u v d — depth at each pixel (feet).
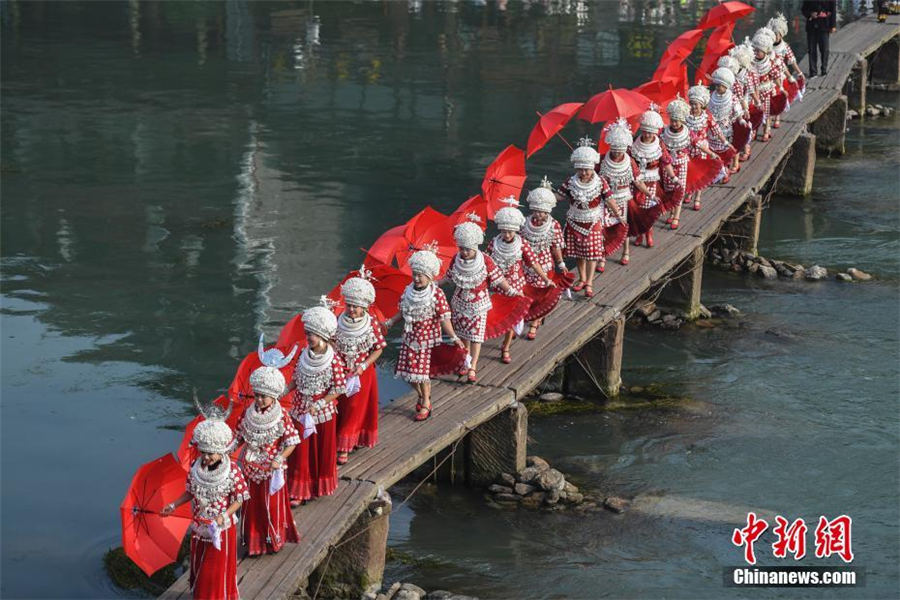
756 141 117.19
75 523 62.59
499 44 196.13
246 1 238.27
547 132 79.46
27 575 57.52
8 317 89.92
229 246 105.29
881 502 63.82
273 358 49.11
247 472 48.67
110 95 161.38
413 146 138.10
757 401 77.25
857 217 117.39
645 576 56.95
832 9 144.15
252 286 96.02
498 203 73.72
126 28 208.95
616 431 73.41
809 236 112.06
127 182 124.36
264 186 123.13
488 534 61.52
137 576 57.57
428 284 58.65
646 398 78.33
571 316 74.95
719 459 69.26
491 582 56.85
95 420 74.38
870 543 59.62
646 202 82.58
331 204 117.39
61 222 111.55
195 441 44.60
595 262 76.95
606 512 63.52
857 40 169.58
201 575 45.73
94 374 80.64
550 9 231.30
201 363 82.48
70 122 147.64
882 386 79.10
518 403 65.16
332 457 53.16
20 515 63.21
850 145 147.64
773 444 70.95
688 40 101.45
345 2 238.07
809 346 86.22
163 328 87.92
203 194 120.47
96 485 66.54
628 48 192.65
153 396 77.77
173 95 161.79
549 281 65.98
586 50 190.80
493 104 156.46
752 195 102.63
